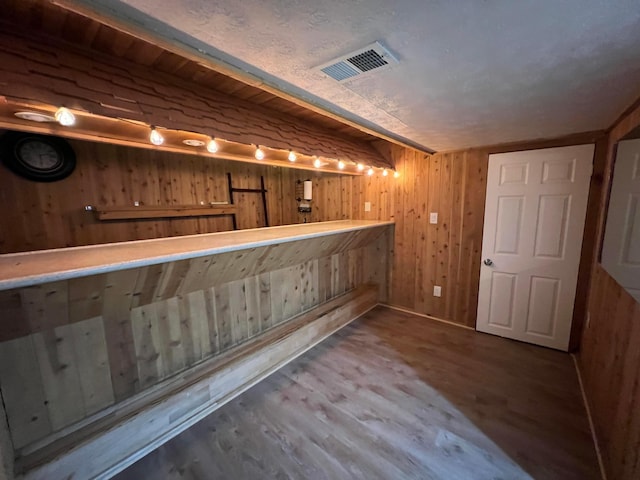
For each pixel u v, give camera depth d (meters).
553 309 2.79
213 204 3.64
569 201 2.63
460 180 3.20
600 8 0.88
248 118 2.15
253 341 2.49
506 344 2.93
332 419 1.94
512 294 2.99
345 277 3.72
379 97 1.68
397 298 3.88
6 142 2.29
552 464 1.59
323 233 2.47
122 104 1.45
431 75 1.38
